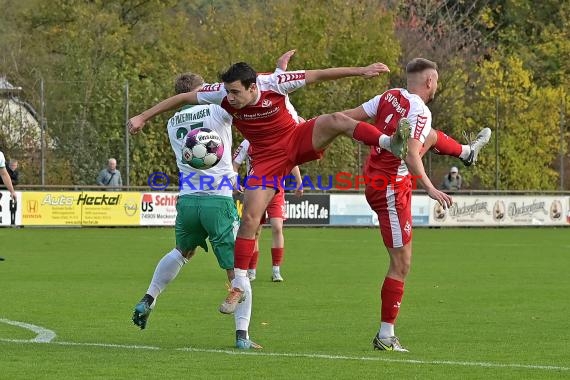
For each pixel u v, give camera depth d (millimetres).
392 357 14656
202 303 22219
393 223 15805
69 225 52906
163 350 15172
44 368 13312
